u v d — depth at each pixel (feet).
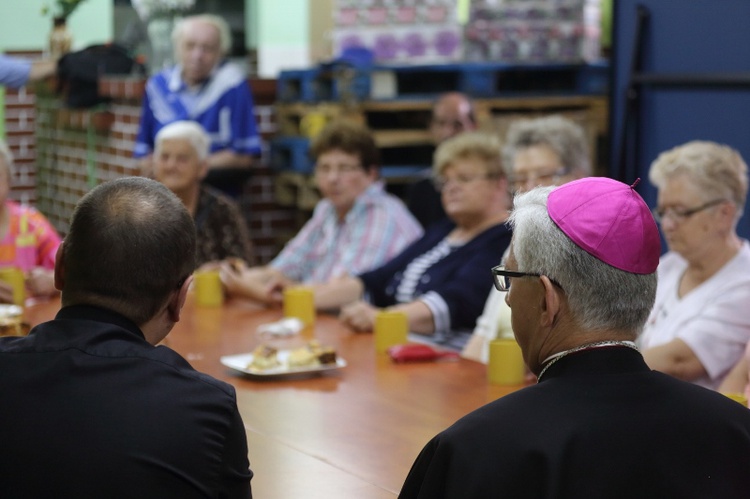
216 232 18.54
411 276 15.98
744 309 11.84
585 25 25.72
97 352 6.77
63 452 6.44
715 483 6.17
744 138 20.40
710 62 20.88
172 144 17.84
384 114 25.53
